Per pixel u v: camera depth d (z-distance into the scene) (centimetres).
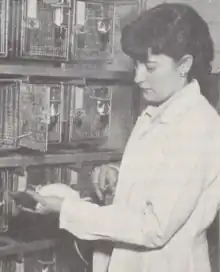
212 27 166
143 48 133
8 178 149
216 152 128
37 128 152
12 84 147
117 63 166
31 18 144
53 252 162
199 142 126
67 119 158
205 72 139
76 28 155
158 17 131
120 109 171
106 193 165
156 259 134
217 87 160
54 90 153
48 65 153
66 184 162
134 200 132
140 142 137
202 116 128
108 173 167
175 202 123
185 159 125
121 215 128
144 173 133
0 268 152
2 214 150
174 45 130
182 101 132
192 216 130
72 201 135
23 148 151
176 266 132
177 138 127
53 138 156
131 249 138
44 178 158
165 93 136
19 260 155
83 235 131
